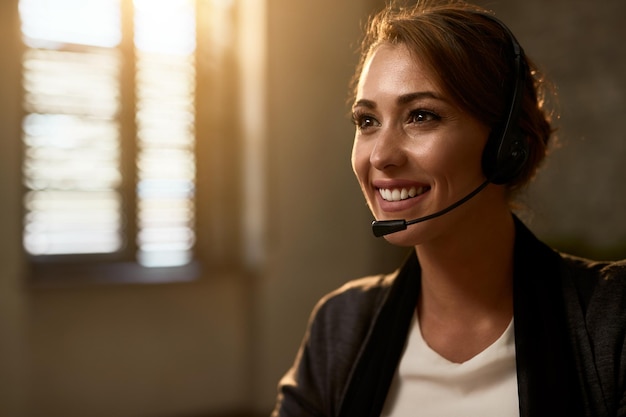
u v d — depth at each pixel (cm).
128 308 380
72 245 380
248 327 411
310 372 115
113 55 385
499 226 98
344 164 423
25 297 354
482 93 89
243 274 410
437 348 102
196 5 404
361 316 113
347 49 418
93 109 381
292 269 409
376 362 105
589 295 95
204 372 401
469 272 98
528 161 100
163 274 394
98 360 372
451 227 93
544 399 90
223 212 415
